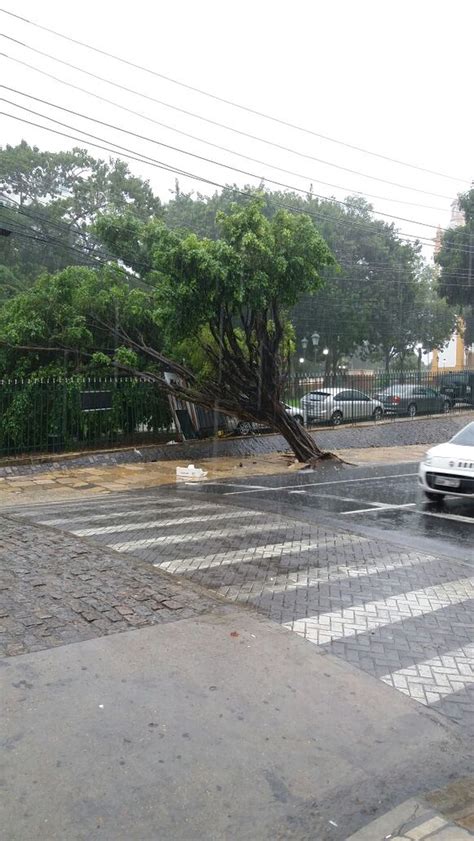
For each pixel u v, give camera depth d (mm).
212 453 18625
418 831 3059
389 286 42062
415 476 15297
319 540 8453
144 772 3371
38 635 4922
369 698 4246
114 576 6441
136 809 3105
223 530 8898
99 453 16531
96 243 32531
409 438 24516
